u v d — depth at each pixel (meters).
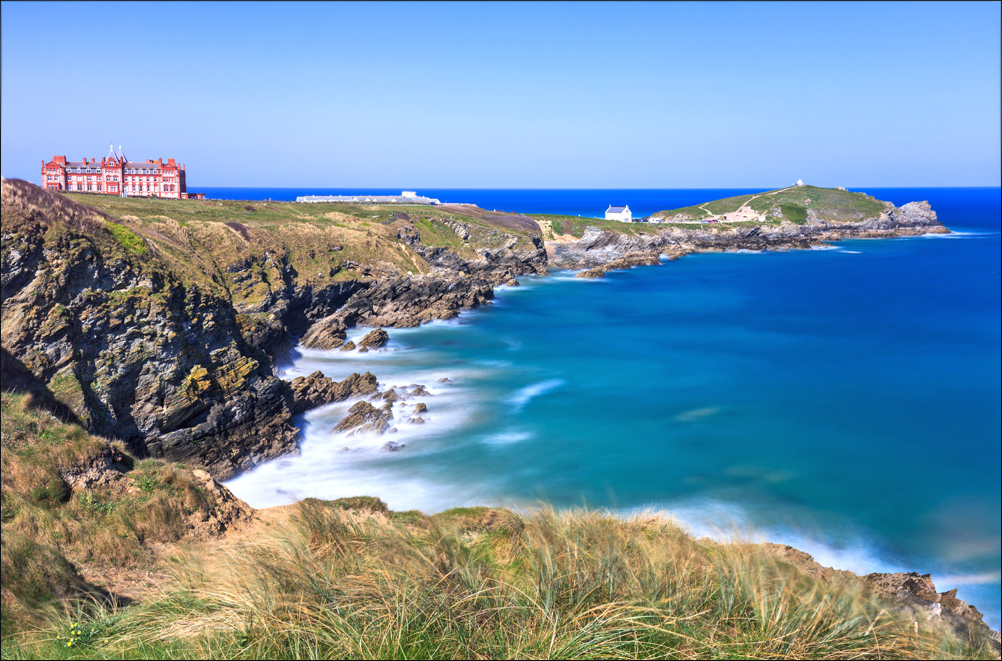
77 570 10.93
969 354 58.31
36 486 13.33
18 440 14.48
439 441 36.41
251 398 35.12
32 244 28.81
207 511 14.80
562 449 35.31
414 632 6.24
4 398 15.83
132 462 16.27
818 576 9.73
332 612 6.52
